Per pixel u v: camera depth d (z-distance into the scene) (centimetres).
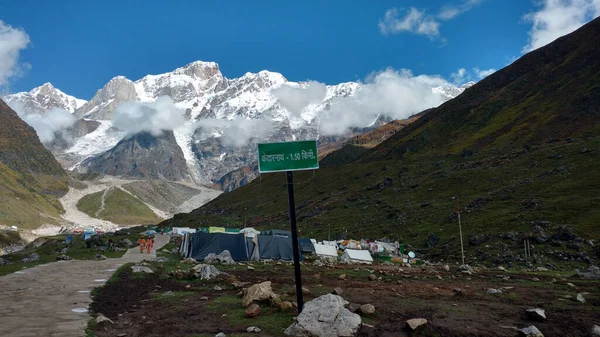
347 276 3262
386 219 10581
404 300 1986
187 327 1430
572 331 1430
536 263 5544
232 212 19938
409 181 13912
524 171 10719
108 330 1412
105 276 2830
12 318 1537
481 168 12394
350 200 13988
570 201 7681
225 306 1781
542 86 19375
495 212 8388
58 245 7056
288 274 3334
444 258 6756
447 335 1347
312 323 1319
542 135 14400
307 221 13062
